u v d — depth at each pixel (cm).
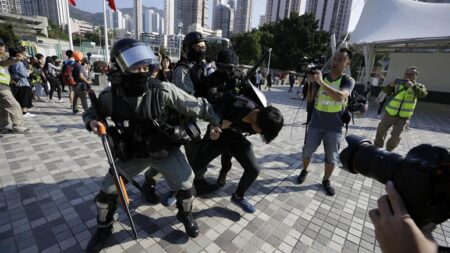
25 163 369
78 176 336
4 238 223
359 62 1881
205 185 308
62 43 4672
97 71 1236
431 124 940
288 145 527
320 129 328
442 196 63
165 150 191
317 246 236
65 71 720
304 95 378
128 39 178
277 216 276
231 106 239
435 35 1200
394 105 442
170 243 226
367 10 1678
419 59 1530
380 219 68
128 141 187
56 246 217
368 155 89
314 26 3534
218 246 227
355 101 494
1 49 466
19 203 273
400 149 581
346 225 270
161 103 190
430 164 64
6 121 498
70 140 474
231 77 267
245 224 259
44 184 313
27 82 622
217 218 265
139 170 212
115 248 216
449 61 1430
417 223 65
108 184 199
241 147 259
